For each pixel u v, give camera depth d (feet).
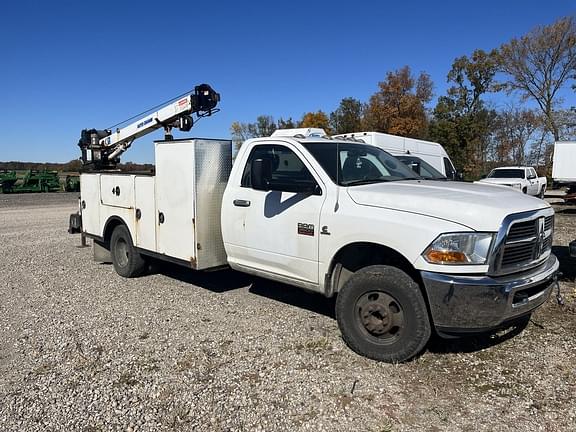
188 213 18.93
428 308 12.85
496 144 154.51
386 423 10.47
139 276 23.90
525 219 12.57
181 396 11.71
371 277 13.43
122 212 23.43
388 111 159.53
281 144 16.79
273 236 16.35
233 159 19.81
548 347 14.16
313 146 16.38
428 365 13.21
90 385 12.32
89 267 26.63
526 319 16.25
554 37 135.54
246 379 12.55
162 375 12.82
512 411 10.85
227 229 18.17
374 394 11.69
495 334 15.24
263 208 16.67
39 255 30.40
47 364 13.65
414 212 12.94
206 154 18.79
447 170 50.49
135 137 29.73
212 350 14.46
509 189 15.17
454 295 12.01
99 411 11.06
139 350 14.55
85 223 27.20
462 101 136.46
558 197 92.63
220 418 10.74
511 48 140.77
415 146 44.96
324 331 15.88
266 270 16.98
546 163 141.79
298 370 13.02
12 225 46.93
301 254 15.48
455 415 10.74
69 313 18.25
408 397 11.54
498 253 12.01
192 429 10.33
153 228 21.20
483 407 11.05
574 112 137.18
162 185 20.26
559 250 29.86
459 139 132.77
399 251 12.87
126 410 11.09
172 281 23.08
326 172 15.31
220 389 12.03
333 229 14.40
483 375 12.57
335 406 11.18
